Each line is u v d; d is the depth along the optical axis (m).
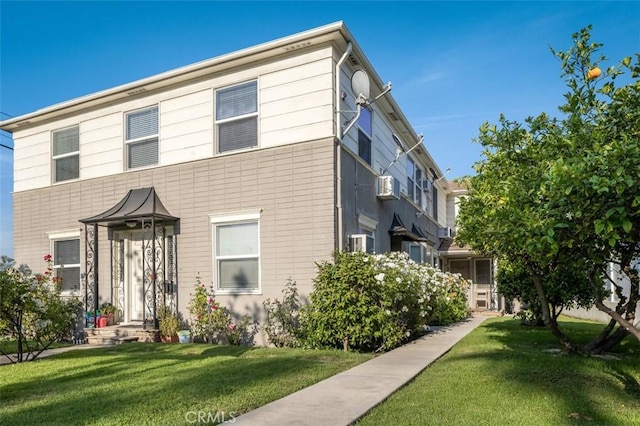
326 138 9.59
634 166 4.02
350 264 8.50
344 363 7.20
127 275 11.91
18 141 13.96
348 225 10.10
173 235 11.08
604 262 6.07
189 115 11.12
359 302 8.30
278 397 5.14
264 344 9.82
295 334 9.36
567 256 5.44
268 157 10.11
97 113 12.48
